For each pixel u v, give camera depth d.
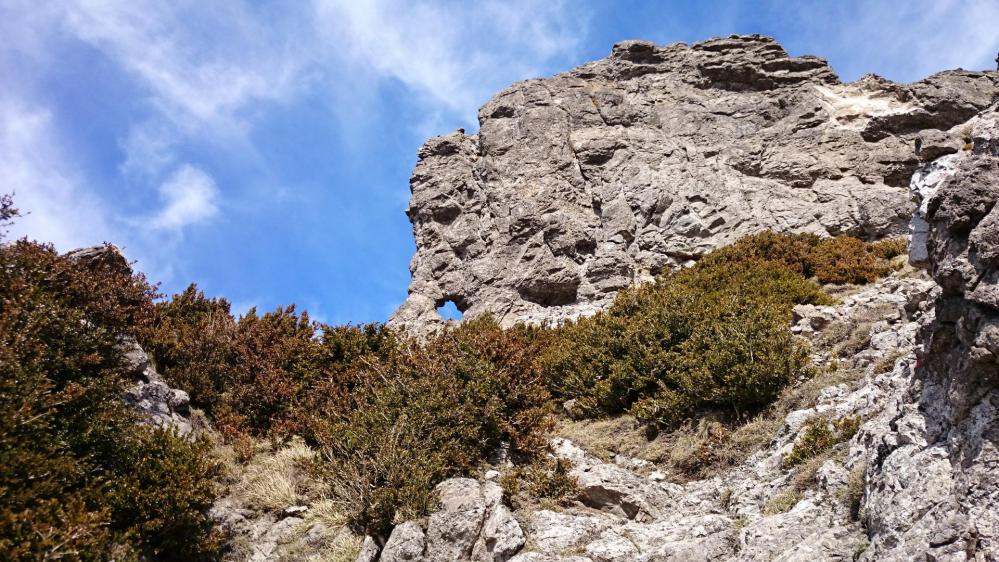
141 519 9.51
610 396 14.68
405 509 10.16
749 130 32.81
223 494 11.08
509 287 27.95
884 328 13.79
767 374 12.73
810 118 32.28
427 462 11.12
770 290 18.95
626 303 18.52
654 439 13.12
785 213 28.55
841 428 9.84
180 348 14.69
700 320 15.50
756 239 25.06
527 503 10.59
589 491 10.73
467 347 14.66
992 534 5.90
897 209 26.94
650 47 37.22
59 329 11.16
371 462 11.02
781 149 31.45
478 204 31.52
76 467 9.10
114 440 10.27
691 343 14.63
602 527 9.71
